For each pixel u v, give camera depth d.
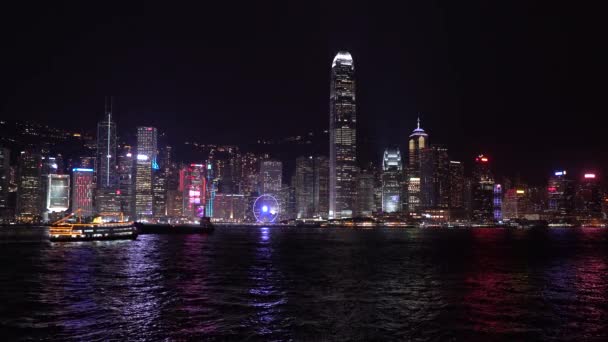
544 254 152.38
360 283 82.81
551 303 65.06
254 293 71.69
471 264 117.69
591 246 199.50
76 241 192.75
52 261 113.62
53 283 79.44
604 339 47.94
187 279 85.44
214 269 101.44
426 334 49.25
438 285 80.81
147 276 88.69
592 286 80.75
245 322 53.38
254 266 108.50
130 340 46.31
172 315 56.25
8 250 147.62
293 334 48.91
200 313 57.44
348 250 167.62
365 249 173.75
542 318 56.00
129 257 126.44
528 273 98.56
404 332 49.88
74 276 87.69
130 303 63.00
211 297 67.88
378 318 55.69
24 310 58.44
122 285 77.81
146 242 199.88
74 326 51.03
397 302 65.19
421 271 101.06
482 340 47.38
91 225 198.38
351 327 51.69
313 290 74.94
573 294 72.50
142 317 55.19
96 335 47.78
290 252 155.50
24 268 99.31
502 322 54.09
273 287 77.50
